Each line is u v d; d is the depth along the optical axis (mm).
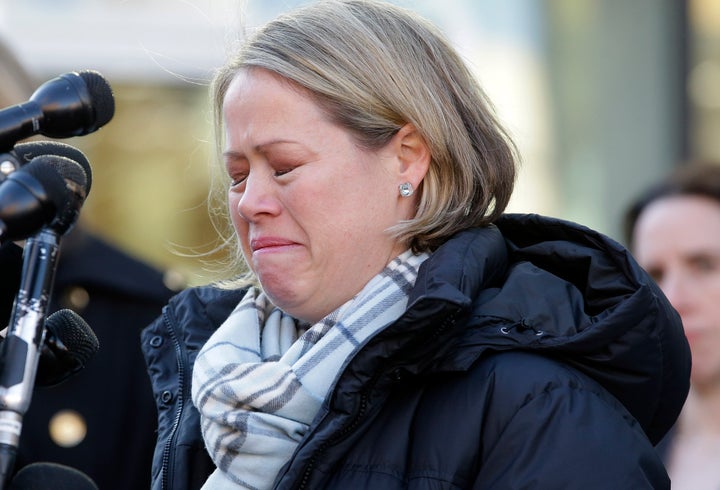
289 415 6320
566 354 6066
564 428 5770
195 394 6590
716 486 9047
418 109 6441
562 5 17391
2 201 5043
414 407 6066
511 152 6836
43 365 5781
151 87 16359
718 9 18047
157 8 16156
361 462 5973
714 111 18031
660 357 6105
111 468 9102
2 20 16047
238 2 7035
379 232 6469
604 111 17703
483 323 6129
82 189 5406
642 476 5734
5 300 5887
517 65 17172
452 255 6219
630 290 6121
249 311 7074
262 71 6406
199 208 16375
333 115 6320
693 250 9609
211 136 7664
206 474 6812
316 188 6277
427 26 6750
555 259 6500
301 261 6387
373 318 6352
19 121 5352
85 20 16141
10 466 4953
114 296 9500
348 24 6492
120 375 9320
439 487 5797
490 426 5875
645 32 17812
